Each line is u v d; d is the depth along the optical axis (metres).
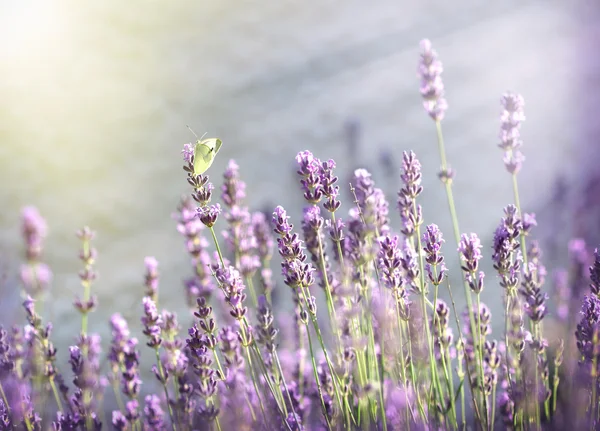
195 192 2.85
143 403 5.42
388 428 3.13
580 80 12.30
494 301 6.79
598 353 2.70
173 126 13.23
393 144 11.35
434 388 2.97
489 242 8.34
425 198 9.95
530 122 11.20
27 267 5.02
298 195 10.05
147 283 4.04
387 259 2.88
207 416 2.95
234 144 12.10
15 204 11.09
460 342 3.25
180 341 3.24
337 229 2.99
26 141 12.87
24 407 3.14
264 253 4.04
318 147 11.52
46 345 3.34
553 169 9.16
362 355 2.95
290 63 14.83
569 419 2.73
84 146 12.77
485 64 13.84
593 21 14.85
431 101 3.74
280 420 3.06
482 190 9.84
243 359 3.18
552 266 4.91
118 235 10.09
